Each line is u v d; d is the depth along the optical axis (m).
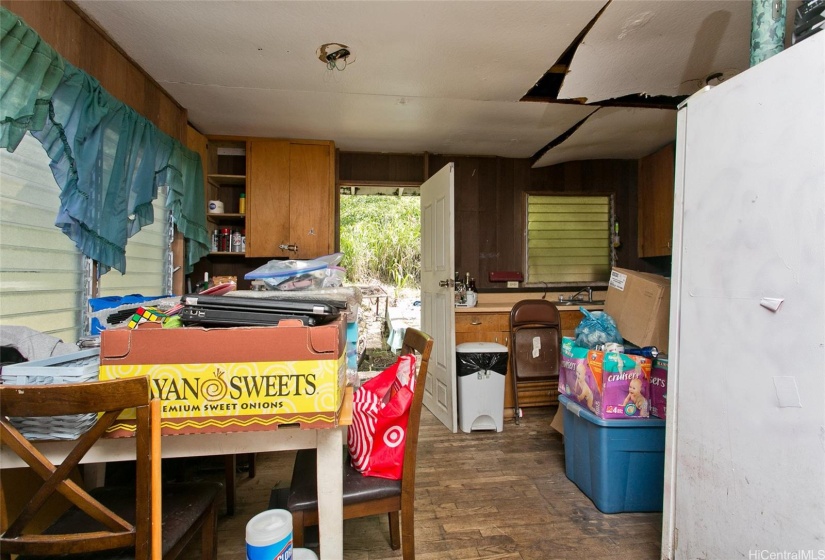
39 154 1.63
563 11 1.77
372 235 7.32
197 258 2.97
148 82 2.32
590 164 3.91
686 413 1.24
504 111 2.83
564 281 3.88
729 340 1.09
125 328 1.01
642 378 1.84
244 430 0.97
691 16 1.80
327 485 1.08
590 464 1.92
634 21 1.83
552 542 1.61
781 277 0.95
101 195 1.79
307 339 0.99
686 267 1.25
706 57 2.15
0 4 1.33
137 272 2.44
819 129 0.87
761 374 1.00
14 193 1.52
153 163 2.24
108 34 1.91
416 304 6.07
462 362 2.84
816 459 0.87
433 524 1.73
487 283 3.81
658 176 3.57
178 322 1.09
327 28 1.88
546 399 3.29
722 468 1.11
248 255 3.23
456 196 3.79
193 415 0.96
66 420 0.93
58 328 1.74
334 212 3.54
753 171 1.02
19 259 1.54
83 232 1.70
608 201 3.93
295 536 1.18
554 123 3.06
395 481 1.34
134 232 2.12
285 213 3.29
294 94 2.57
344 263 7.09
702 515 1.18
